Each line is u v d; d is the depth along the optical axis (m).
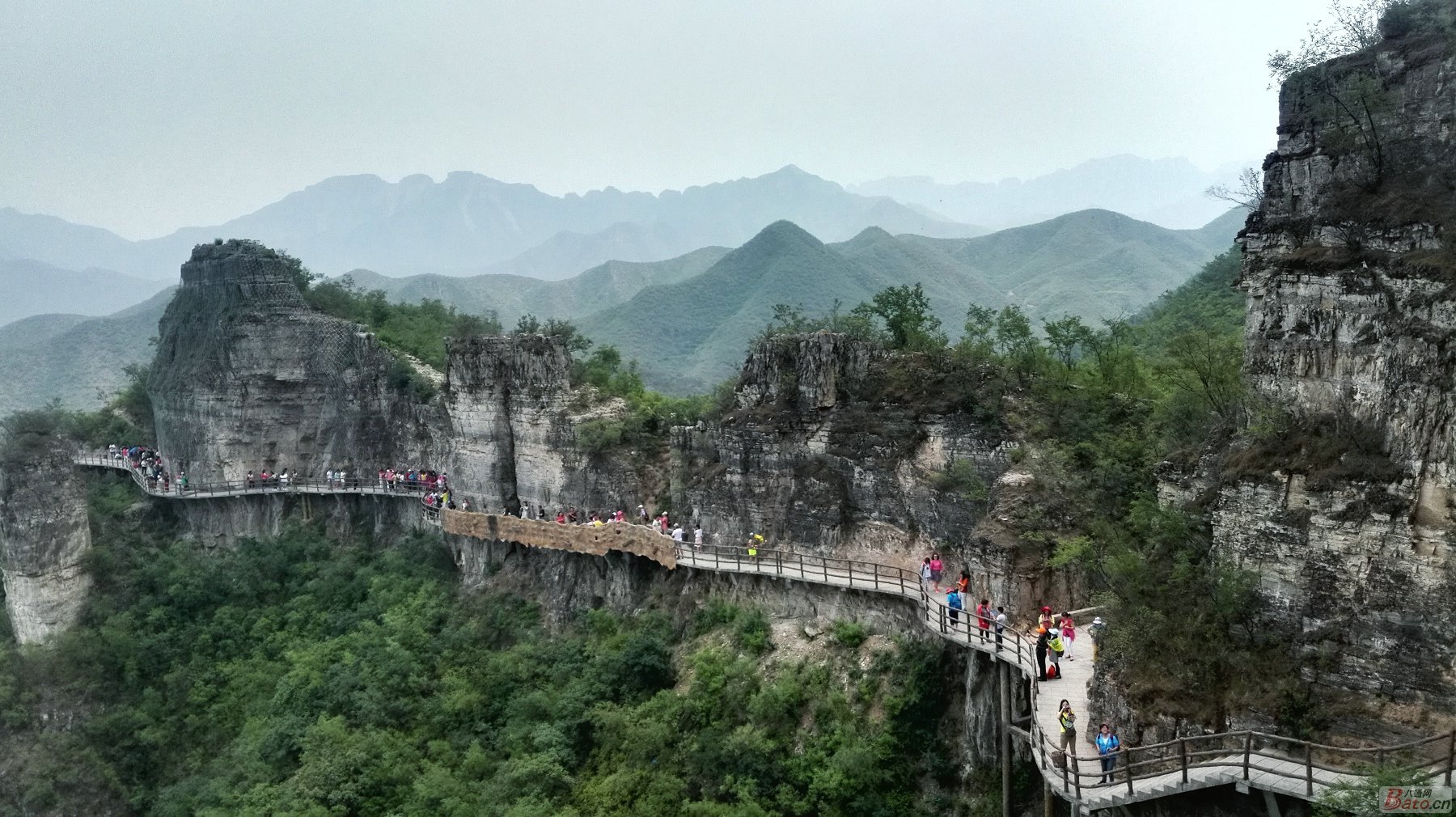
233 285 84.19
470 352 69.12
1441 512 24.11
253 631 70.75
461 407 70.25
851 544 51.06
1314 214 29.12
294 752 55.03
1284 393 28.73
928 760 39.97
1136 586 30.64
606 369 77.06
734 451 55.34
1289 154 29.94
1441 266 24.78
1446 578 23.80
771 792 41.31
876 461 50.09
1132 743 28.41
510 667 56.56
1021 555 40.34
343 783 49.66
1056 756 28.45
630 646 52.53
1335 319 27.33
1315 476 26.36
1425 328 24.84
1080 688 33.16
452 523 67.75
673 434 60.78
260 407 83.62
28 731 63.03
